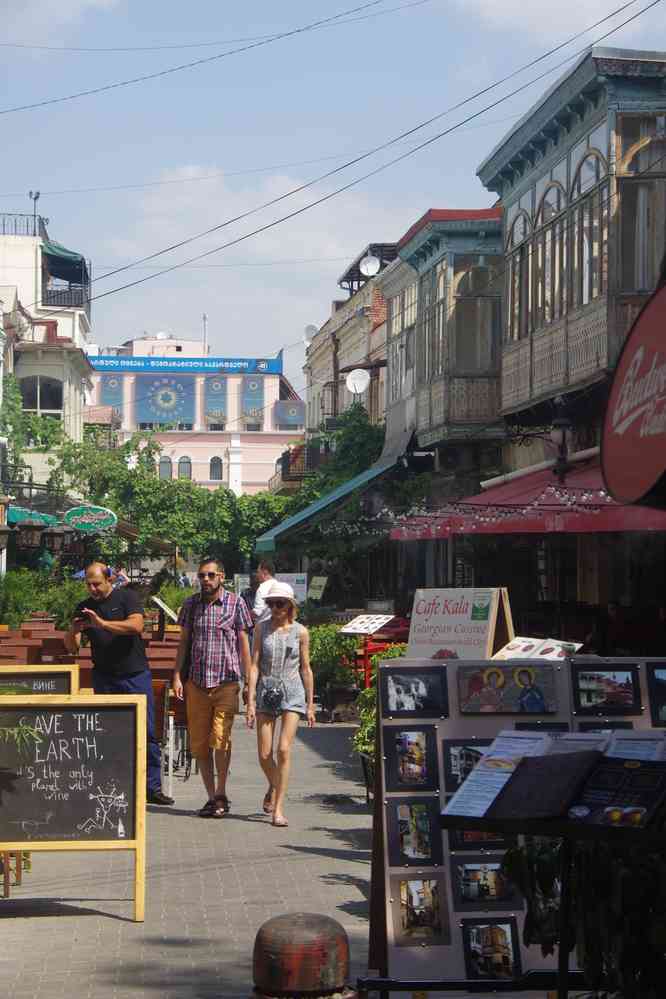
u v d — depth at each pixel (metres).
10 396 45.94
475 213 31.17
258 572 17.84
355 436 42.31
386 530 34.91
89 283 68.12
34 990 6.52
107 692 11.98
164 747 14.55
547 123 23.88
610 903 4.40
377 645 14.56
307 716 11.66
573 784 4.31
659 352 8.04
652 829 4.04
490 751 4.77
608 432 8.62
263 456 111.94
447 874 6.27
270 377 114.12
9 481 44.59
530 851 4.85
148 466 55.72
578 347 22.92
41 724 8.16
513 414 26.41
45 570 36.56
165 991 6.50
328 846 10.38
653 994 4.36
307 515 35.47
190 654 11.90
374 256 50.22
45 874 9.38
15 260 63.16
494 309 31.23
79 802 8.12
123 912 8.21
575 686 6.69
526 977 5.35
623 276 21.77
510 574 25.89
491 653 10.44
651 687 6.75
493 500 21.28
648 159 21.84
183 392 113.88
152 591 28.33
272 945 5.14
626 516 15.34
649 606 19.89
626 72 21.67
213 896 8.66
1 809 8.06
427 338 33.00
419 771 6.45
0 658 13.88
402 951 6.17
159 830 11.12
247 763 15.61
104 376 113.38
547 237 24.88
